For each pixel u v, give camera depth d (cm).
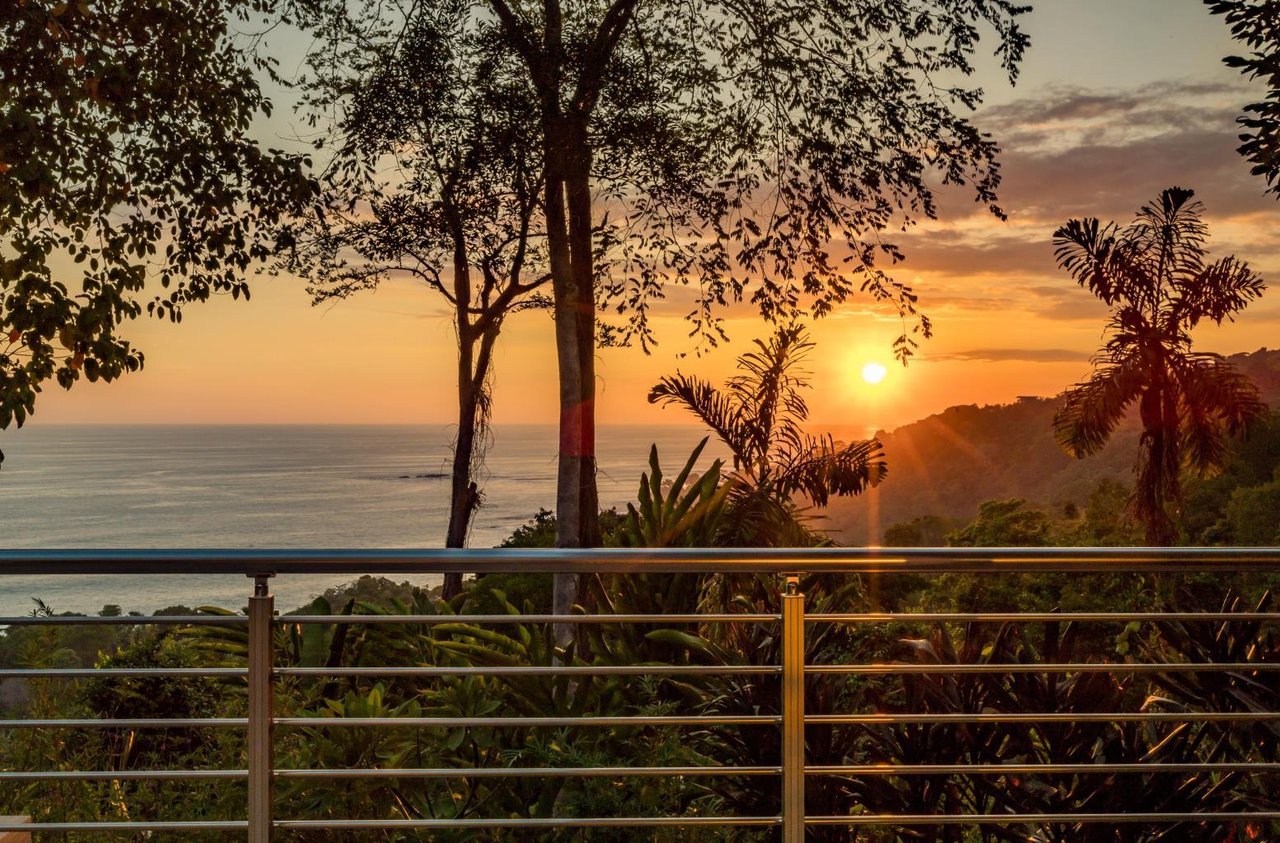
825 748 323
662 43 1077
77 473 15150
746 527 873
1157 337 1321
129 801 340
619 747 324
